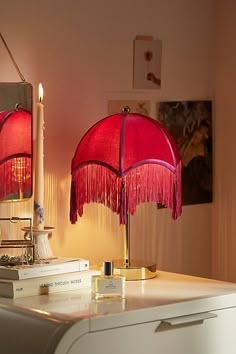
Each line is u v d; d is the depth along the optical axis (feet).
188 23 9.78
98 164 7.79
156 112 9.47
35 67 8.36
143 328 6.44
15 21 8.17
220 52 10.05
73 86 8.70
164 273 8.39
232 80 9.89
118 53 9.08
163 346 6.59
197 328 6.87
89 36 8.80
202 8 9.93
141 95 9.32
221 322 7.09
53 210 8.62
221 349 7.09
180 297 6.97
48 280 7.02
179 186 8.05
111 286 6.86
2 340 6.36
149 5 9.36
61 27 8.56
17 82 8.16
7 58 8.14
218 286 7.56
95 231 9.02
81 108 8.79
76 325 5.94
